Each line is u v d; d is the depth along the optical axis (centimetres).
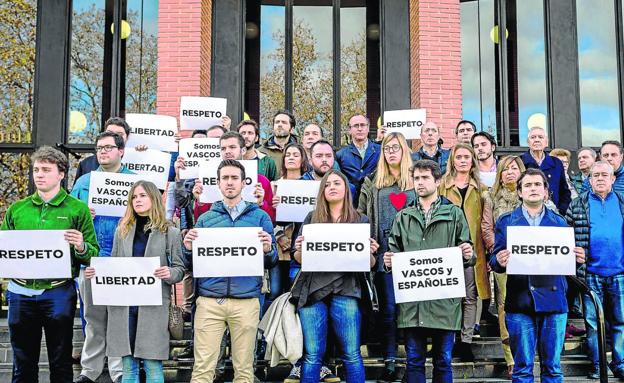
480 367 672
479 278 678
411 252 539
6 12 1030
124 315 541
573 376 677
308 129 756
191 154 714
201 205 674
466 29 1068
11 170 1002
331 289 545
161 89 981
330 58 1061
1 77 1020
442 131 980
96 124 1016
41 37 1020
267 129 1042
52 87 1012
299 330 557
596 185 670
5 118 1014
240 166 562
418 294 534
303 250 543
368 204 650
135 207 558
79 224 558
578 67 1053
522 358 542
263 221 564
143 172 696
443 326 531
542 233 538
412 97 1031
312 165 694
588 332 662
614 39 1066
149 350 534
